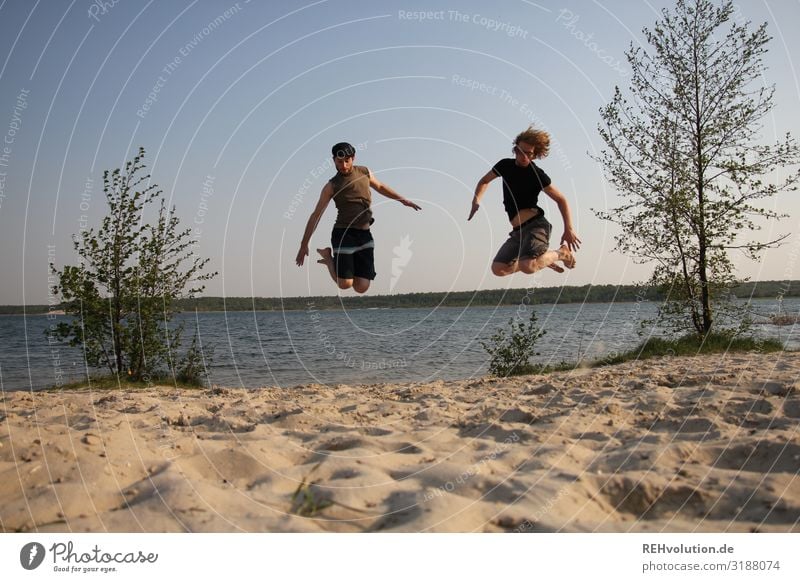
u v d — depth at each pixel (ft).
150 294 32.60
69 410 18.81
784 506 9.73
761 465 11.75
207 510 9.52
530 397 20.01
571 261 20.42
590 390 20.22
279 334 104.01
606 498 10.53
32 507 9.31
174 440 13.74
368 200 20.93
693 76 36.83
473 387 24.53
